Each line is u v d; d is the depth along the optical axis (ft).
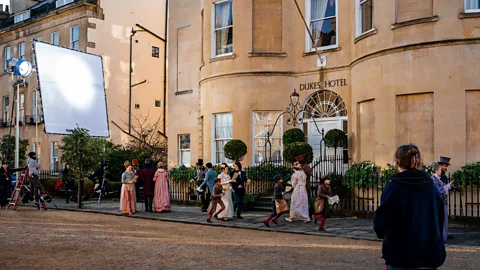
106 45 101.65
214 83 67.62
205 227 44.96
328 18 62.95
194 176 66.44
